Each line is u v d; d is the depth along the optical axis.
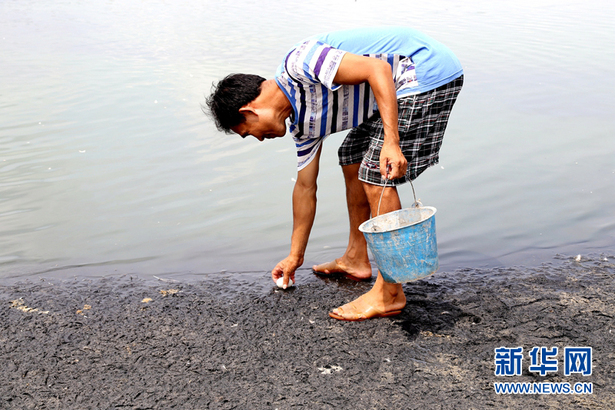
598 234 3.99
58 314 3.08
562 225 4.13
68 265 3.71
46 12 13.96
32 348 2.75
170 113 6.45
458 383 2.40
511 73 7.75
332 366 2.55
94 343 2.79
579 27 10.84
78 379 2.51
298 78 2.61
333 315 2.97
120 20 12.52
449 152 5.41
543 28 10.76
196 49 9.30
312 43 2.62
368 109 2.77
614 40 9.62
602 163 5.11
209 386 2.44
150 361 2.63
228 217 4.35
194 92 7.11
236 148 5.62
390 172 2.61
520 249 3.82
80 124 6.16
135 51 9.31
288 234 4.10
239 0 15.23
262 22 11.60
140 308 3.14
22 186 4.80
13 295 3.31
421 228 2.55
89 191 4.75
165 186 4.84
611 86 7.17
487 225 4.17
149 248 3.92
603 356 2.56
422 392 2.35
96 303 3.21
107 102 6.83
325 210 4.45
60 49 9.60
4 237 4.06
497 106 6.54
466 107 6.53
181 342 2.79
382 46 2.69
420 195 4.65
